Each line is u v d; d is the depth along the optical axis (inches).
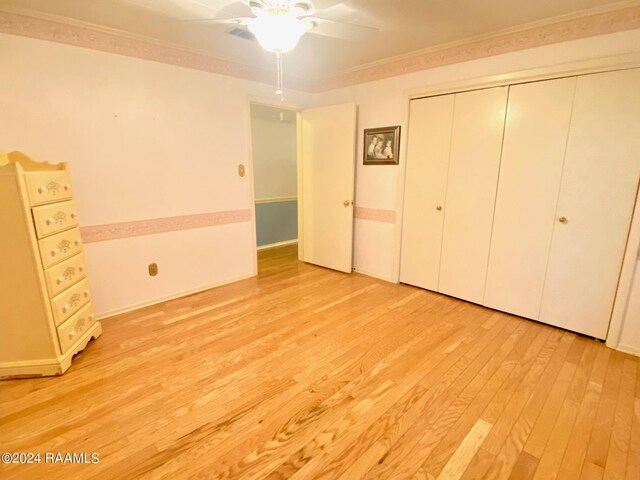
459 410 65.2
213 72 120.0
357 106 137.9
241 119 131.3
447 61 109.4
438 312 109.7
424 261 127.9
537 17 86.7
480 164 107.9
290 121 199.3
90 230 100.0
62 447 55.9
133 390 70.5
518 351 86.4
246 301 118.6
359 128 139.1
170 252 118.5
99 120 97.6
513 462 53.7
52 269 74.7
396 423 61.7
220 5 65.6
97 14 85.7
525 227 101.3
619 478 51.1
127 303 110.0
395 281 136.9
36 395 68.6
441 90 112.0
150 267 114.0
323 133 146.7
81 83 93.3
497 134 102.8
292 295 124.4
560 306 97.7
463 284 118.2
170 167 114.3
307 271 154.3
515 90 97.4
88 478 50.3
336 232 150.9
